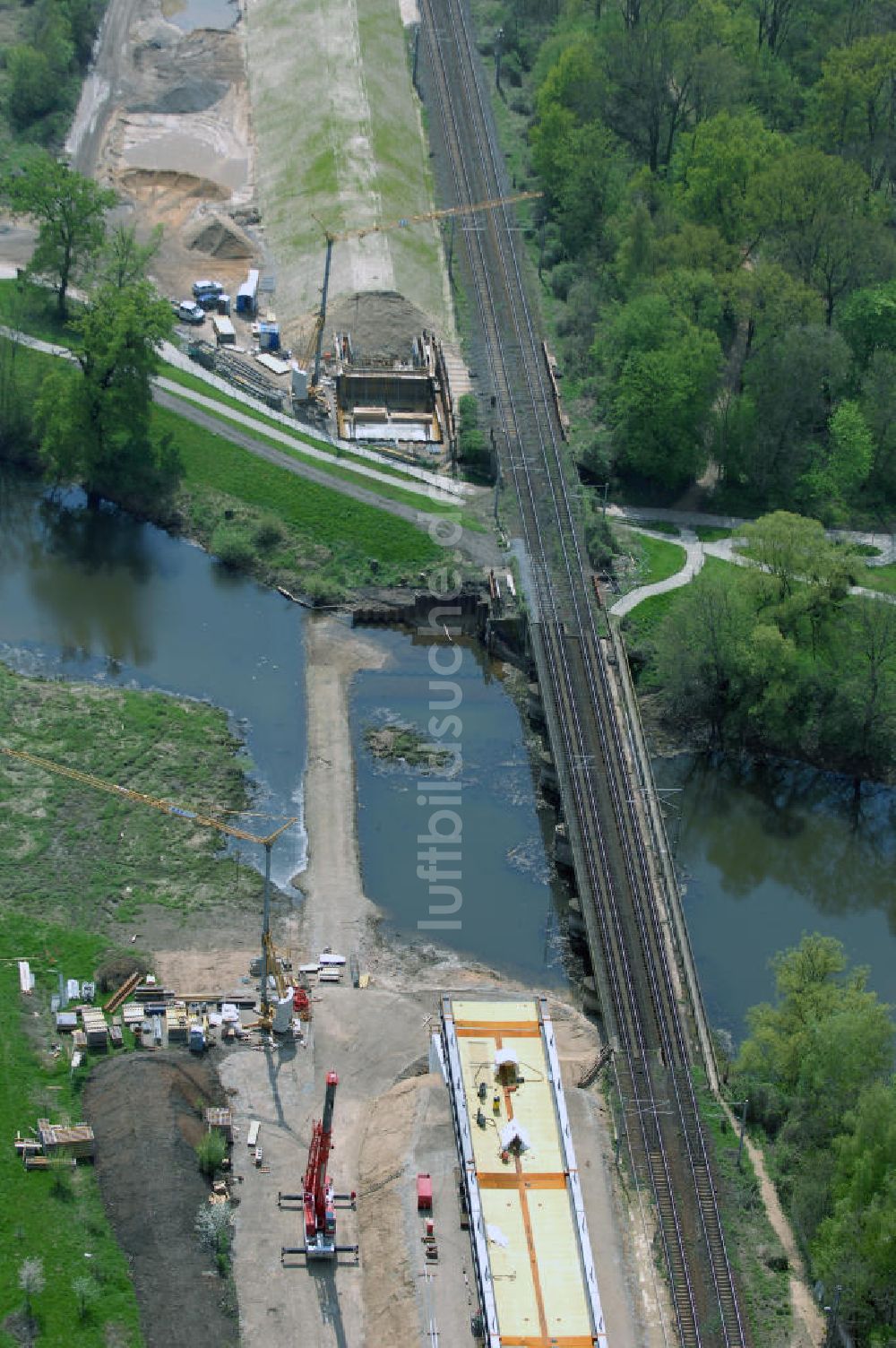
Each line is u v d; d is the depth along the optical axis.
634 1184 154.12
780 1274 147.00
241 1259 143.25
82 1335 134.38
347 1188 150.25
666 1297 145.00
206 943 173.50
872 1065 153.12
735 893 194.38
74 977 165.25
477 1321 139.00
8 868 178.12
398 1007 168.00
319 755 199.38
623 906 180.75
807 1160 152.62
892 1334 136.50
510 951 179.00
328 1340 138.88
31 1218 141.38
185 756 196.12
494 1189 143.75
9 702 199.75
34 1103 150.88
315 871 184.25
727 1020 177.38
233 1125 154.12
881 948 189.75
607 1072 164.75
